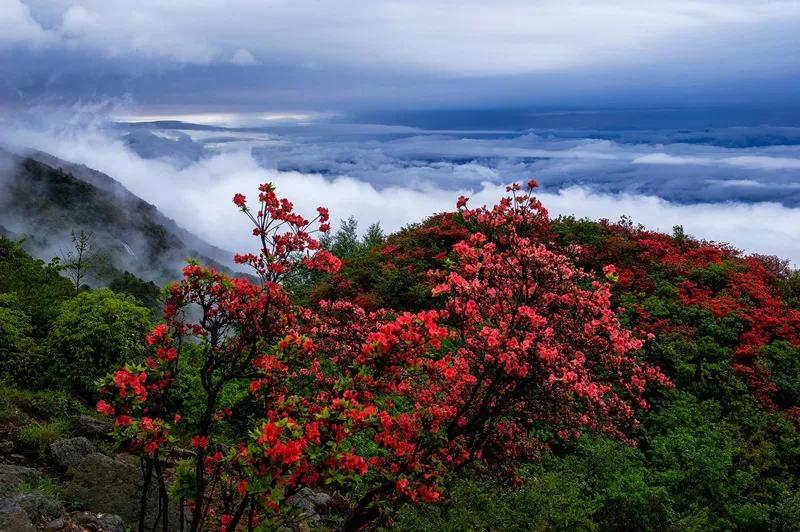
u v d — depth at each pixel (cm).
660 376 833
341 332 816
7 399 834
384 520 557
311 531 683
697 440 1012
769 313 1437
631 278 1573
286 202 512
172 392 881
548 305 736
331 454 421
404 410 915
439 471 547
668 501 838
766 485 968
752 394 1197
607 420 842
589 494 837
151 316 1162
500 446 775
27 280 1277
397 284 1641
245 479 434
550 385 662
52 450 716
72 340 982
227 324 511
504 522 681
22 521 511
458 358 702
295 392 664
